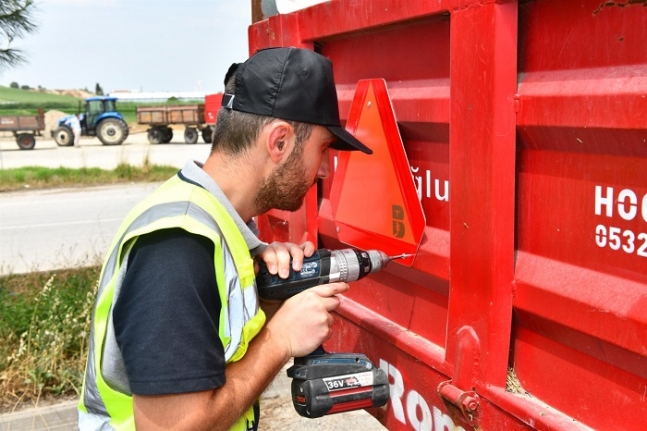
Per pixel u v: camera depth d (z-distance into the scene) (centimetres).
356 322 223
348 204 224
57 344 440
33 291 565
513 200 155
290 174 155
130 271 135
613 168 133
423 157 190
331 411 172
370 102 206
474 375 162
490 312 157
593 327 136
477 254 160
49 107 7925
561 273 145
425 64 186
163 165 2027
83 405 158
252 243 159
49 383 421
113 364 142
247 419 163
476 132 157
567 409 148
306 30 237
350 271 176
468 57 157
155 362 128
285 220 275
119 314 134
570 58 140
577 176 141
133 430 143
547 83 145
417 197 188
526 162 155
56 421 383
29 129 2953
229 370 150
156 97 3534
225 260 146
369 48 212
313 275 172
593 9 134
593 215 138
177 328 130
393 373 204
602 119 130
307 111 152
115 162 2300
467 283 164
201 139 3472
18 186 1623
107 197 1424
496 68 150
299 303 165
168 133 3362
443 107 175
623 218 131
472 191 160
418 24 186
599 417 141
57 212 1216
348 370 174
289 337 160
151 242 136
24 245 898
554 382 152
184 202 144
